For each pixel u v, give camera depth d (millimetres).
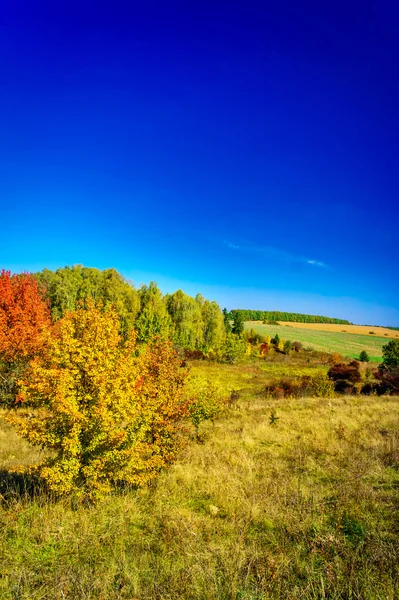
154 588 4020
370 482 7098
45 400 6383
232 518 5859
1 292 19891
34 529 5387
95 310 7051
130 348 7363
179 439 9312
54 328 7590
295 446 10414
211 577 4164
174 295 62156
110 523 5730
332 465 8242
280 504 6211
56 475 6066
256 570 4227
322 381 29578
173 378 9172
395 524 5293
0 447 11680
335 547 4652
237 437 12141
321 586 3893
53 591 3977
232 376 40719
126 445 7188
